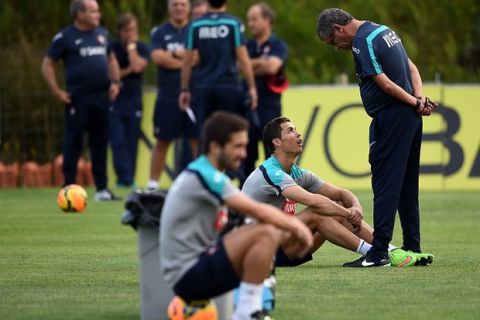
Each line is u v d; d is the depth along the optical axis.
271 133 32.28
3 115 70.50
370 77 31.91
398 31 86.88
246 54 50.00
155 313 23.72
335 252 37.25
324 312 25.14
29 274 31.80
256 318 22.11
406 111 31.94
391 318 24.45
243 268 22.11
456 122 64.62
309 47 85.06
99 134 57.09
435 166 64.62
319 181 33.06
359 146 65.00
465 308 25.66
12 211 52.53
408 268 32.31
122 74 64.12
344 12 32.59
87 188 67.50
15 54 70.69
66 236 42.25
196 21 49.94
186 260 22.17
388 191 32.16
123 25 63.72
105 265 33.78
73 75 55.78
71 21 77.94
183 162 61.56
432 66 85.81
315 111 65.56
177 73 57.09
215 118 22.06
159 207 23.64
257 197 32.16
